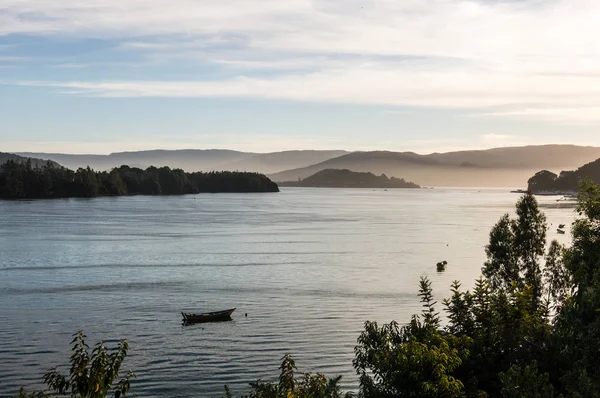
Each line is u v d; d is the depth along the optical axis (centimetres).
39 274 10006
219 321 6988
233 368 5403
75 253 12650
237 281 9544
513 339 2791
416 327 2912
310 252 13262
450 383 2355
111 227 18975
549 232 18562
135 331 6544
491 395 2603
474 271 10788
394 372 2414
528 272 5747
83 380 2173
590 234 3159
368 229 19525
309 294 8531
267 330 6619
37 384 4975
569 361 2639
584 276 2983
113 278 9700
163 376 5178
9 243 14275
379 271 10662
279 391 2444
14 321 6875
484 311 2958
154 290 8762
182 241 15312
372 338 2867
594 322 2552
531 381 2256
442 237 16900
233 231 18300
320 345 6078
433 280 9844
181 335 6397
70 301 7962
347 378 5172
